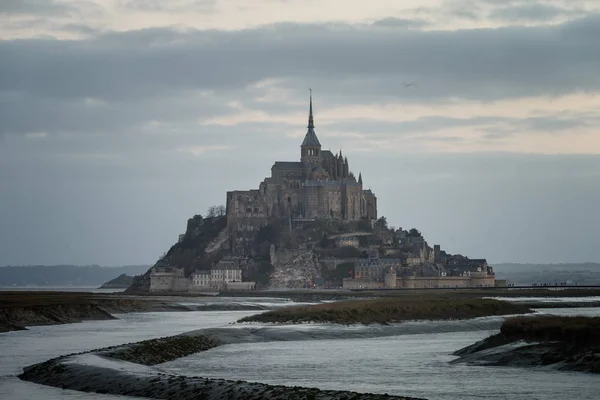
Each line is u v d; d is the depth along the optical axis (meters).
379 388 172.38
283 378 187.25
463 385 175.00
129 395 157.38
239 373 195.25
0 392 163.75
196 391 152.38
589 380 178.38
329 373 195.50
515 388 170.00
